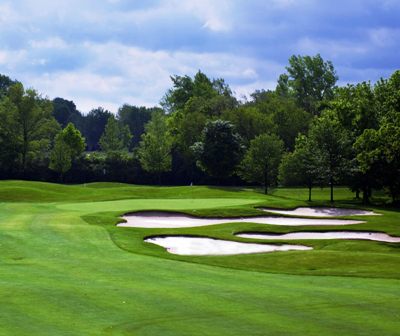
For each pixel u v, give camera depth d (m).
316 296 17.95
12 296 16.95
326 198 83.06
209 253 32.41
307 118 109.69
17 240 32.00
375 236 41.19
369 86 77.94
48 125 109.12
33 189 71.31
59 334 13.03
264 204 57.38
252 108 109.31
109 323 14.21
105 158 113.94
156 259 27.27
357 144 55.53
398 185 69.31
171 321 14.55
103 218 42.91
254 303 16.77
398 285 20.58
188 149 107.69
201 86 136.00
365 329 14.02
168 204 54.97
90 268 23.88
